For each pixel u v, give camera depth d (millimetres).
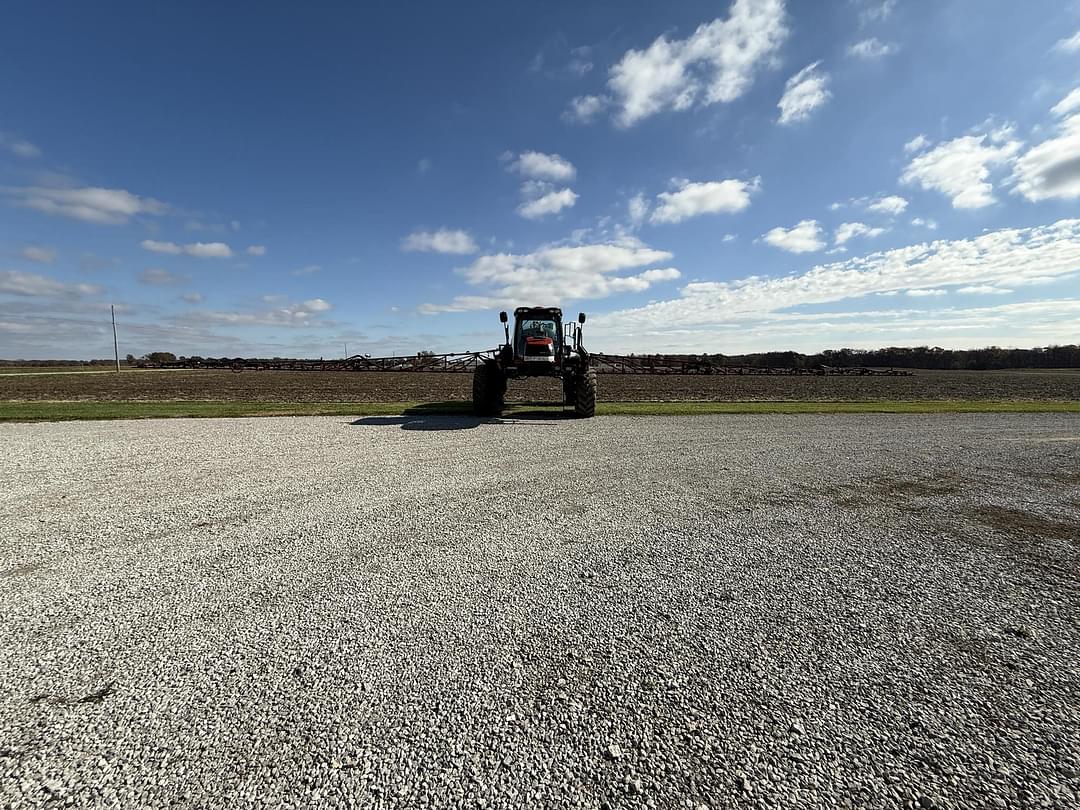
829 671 1925
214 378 33000
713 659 1994
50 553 3012
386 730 1593
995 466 5719
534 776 1428
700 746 1542
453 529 3518
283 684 1805
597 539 3342
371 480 4934
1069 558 3057
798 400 17359
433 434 8125
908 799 1358
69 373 44531
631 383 28047
